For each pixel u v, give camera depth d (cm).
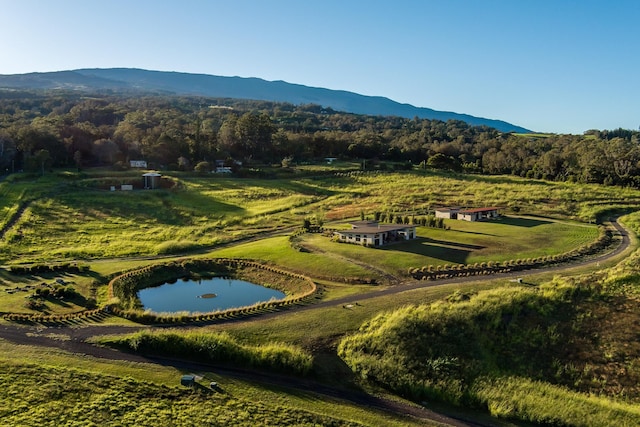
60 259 7612
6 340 4541
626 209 10794
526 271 6506
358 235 7988
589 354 4619
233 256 7738
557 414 3828
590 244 7738
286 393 3934
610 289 5622
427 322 4797
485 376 4278
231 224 10325
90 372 3994
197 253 8200
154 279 6919
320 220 10050
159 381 3953
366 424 3606
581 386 4291
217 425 3419
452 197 12381
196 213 11156
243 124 18800
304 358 4309
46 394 3603
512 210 10788
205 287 6756
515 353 4631
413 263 6831
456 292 5581
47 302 5588
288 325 4953
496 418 3844
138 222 10369
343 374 4253
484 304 5144
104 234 9388
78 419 3356
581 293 5525
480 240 8069
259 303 5559
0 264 7188
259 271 7106
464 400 4041
